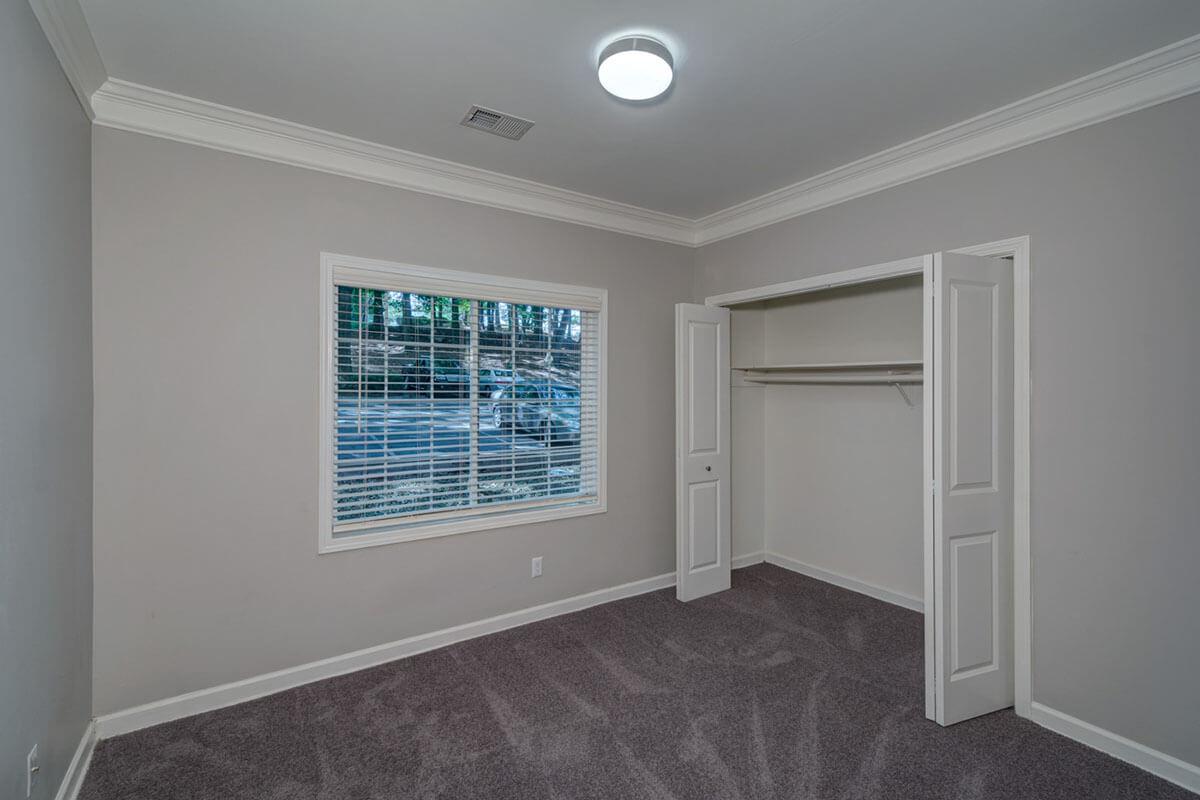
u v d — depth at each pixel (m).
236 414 2.58
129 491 2.36
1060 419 2.36
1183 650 2.04
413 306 3.12
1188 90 2.03
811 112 2.51
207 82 2.27
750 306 4.52
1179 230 2.05
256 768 2.12
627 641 3.19
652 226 3.99
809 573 4.29
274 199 2.67
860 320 3.97
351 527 2.93
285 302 2.70
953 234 2.74
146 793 1.99
